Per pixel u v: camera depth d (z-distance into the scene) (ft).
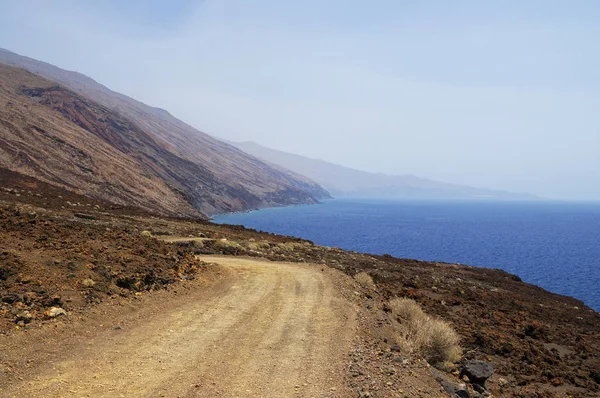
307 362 29.81
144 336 33.09
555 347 60.03
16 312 31.48
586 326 79.87
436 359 38.45
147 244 61.52
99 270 43.62
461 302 76.23
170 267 54.44
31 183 143.74
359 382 26.53
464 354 46.93
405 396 25.49
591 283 189.67
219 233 110.83
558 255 291.99
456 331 56.59
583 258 277.23
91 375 24.94
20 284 36.01
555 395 41.57
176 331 35.06
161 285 48.26
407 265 126.31
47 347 28.04
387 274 93.50
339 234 382.83
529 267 237.66
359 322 41.01
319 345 33.65
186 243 83.25
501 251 307.78
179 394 23.45
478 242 366.63
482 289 102.68
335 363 29.81
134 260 51.57
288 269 70.33
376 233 409.08
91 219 91.56
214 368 27.84
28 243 45.80
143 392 23.32
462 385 31.76
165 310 40.88
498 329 62.59
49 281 38.11
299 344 33.76
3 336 28.02
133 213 130.62
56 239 51.16
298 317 41.83
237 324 38.40
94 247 51.52
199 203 486.38
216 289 52.29
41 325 30.91
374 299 55.83
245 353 31.17
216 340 33.63
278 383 25.99
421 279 96.68
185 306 43.21
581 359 55.67
